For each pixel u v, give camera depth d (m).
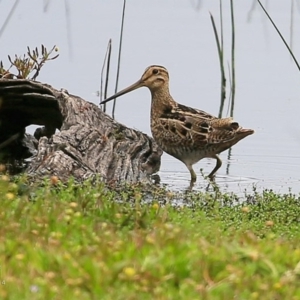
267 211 12.11
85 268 7.17
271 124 18.77
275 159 16.58
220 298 6.85
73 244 7.94
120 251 7.61
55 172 12.77
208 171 15.80
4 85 15.01
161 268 7.19
